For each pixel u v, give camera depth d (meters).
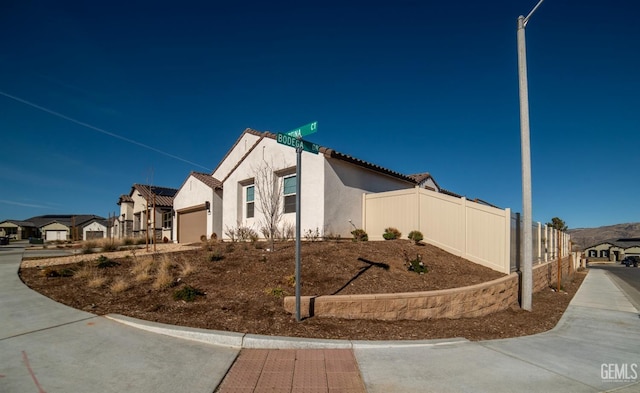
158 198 24.25
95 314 5.68
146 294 6.69
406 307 6.64
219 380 3.90
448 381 4.10
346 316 6.27
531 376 4.36
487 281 8.75
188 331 5.07
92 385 3.63
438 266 9.56
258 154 14.93
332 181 12.53
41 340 4.66
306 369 4.30
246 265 8.44
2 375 3.73
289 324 5.68
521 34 8.84
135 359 4.29
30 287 7.00
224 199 16.98
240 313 5.94
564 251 20.84
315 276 7.71
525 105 8.83
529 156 8.81
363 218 13.79
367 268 8.52
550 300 10.89
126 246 15.63
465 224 11.11
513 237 10.68
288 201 13.65
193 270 8.02
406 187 16.75
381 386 3.91
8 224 58.97
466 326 6.70
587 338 6.43
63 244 22.41
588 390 4.02
